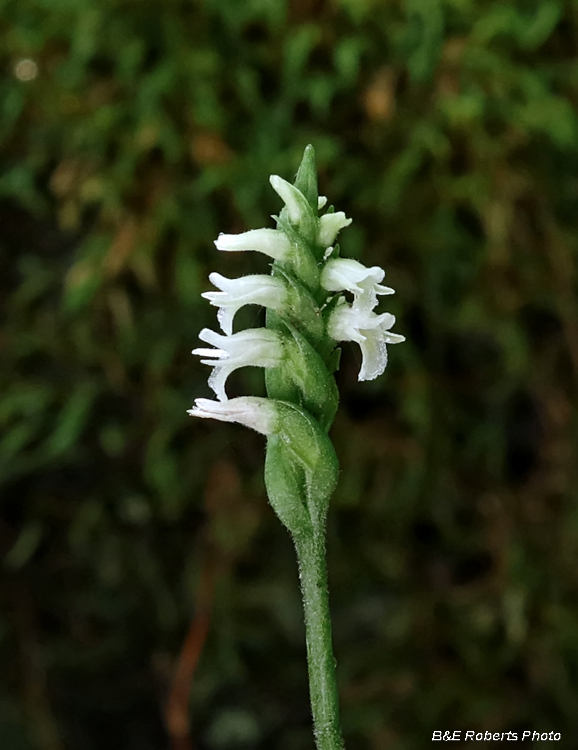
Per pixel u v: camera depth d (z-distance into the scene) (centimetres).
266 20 17
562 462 18
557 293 17
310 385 11
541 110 17
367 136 17
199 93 17
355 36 17
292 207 11
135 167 17
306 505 11
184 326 18
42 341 18
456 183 17
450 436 18
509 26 17
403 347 17
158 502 18
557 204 17
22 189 17
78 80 17
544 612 18
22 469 18
